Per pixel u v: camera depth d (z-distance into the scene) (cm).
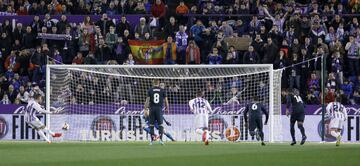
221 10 8500
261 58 7775
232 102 7294
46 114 7069
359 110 7231
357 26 7988
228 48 7838
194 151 5088
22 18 8538
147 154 4744
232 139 7238
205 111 6400
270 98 6900
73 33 8156
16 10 8825
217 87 7369
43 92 7719
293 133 6350
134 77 7388
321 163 3988
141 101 7388
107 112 7319
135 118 7294
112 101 7394
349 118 7238
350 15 8106
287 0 8581
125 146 5841
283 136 7238
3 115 7444
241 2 8438
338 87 7531
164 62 7925
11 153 4859
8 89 7712
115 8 8600
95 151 5081
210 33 8019
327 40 7875
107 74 7175
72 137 7294
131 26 8469
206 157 4459
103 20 8181
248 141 7175
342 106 6481
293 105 6322
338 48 7656
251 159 4281
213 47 7806
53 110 7238
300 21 7994
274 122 7200
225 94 7338
